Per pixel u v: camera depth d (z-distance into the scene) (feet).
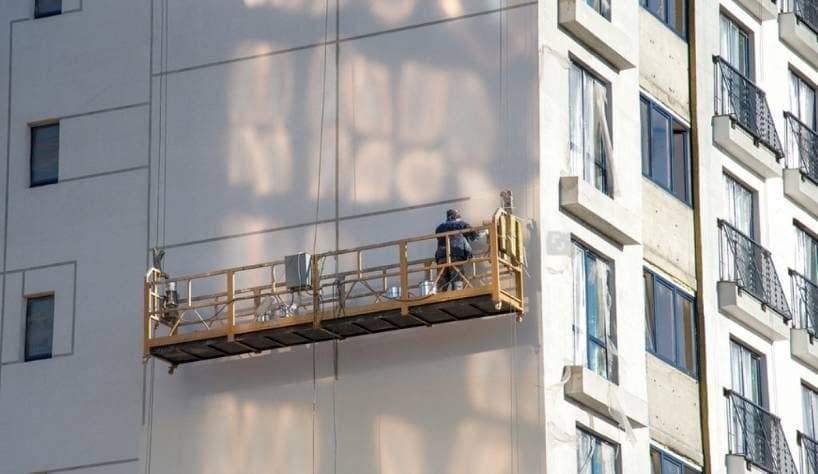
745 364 402.52
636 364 366.84
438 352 353.51
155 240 377.71
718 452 385.09
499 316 350.64
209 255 372.79
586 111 367.66
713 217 397.60
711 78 405.39
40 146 392.06
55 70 393.70
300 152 371.35
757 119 414.21
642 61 386.93
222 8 383.86
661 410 373.40
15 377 380.99
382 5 371.56
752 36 424.46
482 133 359.05
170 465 366.63
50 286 383.24
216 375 367.86
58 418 376.48
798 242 425.69
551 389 346.13
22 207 388.78
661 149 387.75
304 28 376.48
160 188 380.17
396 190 362.33
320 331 354.74
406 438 352.28
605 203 361.51
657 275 379.14
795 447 409.90
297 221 368.07
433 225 357.82
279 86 375.86
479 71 361.71
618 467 357.41
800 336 413.18
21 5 399.24
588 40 368.68
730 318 398.42
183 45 385.29
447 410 350.64
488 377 349.20
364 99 368.89
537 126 355.36
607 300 364.17
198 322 362.94
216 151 377.71
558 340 349.82
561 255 352.49
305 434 359.05
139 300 376.68
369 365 357.61
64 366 378.53
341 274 353.51
